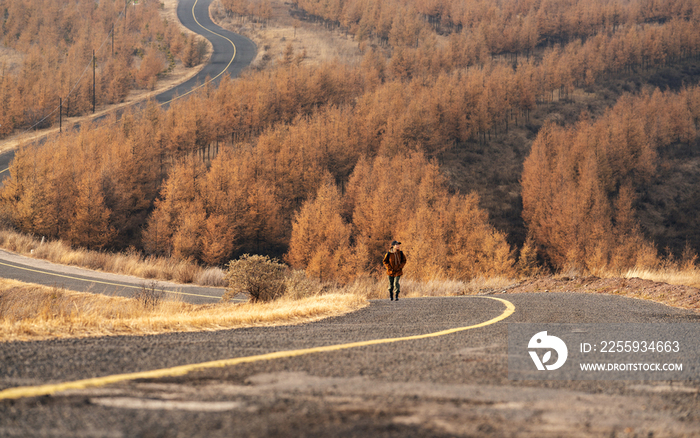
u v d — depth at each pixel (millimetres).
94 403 2457
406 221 55000
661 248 71938
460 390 2896
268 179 66875
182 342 4547
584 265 57906
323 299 10383
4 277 19094
